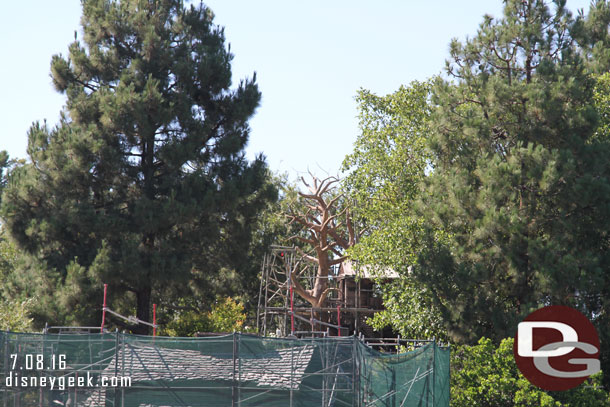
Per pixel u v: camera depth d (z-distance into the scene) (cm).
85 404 2712
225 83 4672
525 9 3631
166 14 4772
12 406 2528
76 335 2731
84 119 4406
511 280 3359
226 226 4656
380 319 4081
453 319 3328
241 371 2814
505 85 3388
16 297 3925
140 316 4416
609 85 3847
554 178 3120
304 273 6975
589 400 2831
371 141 4656
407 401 2684
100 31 4638
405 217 4159
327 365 2834
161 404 2769
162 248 4269
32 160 4225
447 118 3588
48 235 4100
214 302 5178
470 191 3394
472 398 2802
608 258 3275
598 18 4147
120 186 4406
